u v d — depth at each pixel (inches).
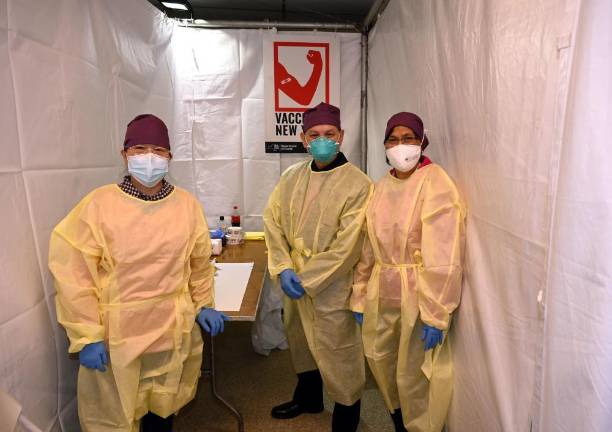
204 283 55.3
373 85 98.2
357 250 60.0
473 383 48.9
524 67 37.5
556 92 33.1
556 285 33.0
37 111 50.1
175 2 95.0
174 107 96.6
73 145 57.4
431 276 48.9
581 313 30.7
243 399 81.4
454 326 53.9
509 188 40.3
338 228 61.6
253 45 102.3
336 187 61.3
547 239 34.4
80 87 59.2
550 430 34.7
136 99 78.0
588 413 30.4
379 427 73.3
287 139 104.7
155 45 85.9
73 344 45.4
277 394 83.1
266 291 94.6
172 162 97.3
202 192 106.6
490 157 43.8
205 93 102.5
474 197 47.8
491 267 44.3
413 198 53.1
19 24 47.2
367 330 57.8
